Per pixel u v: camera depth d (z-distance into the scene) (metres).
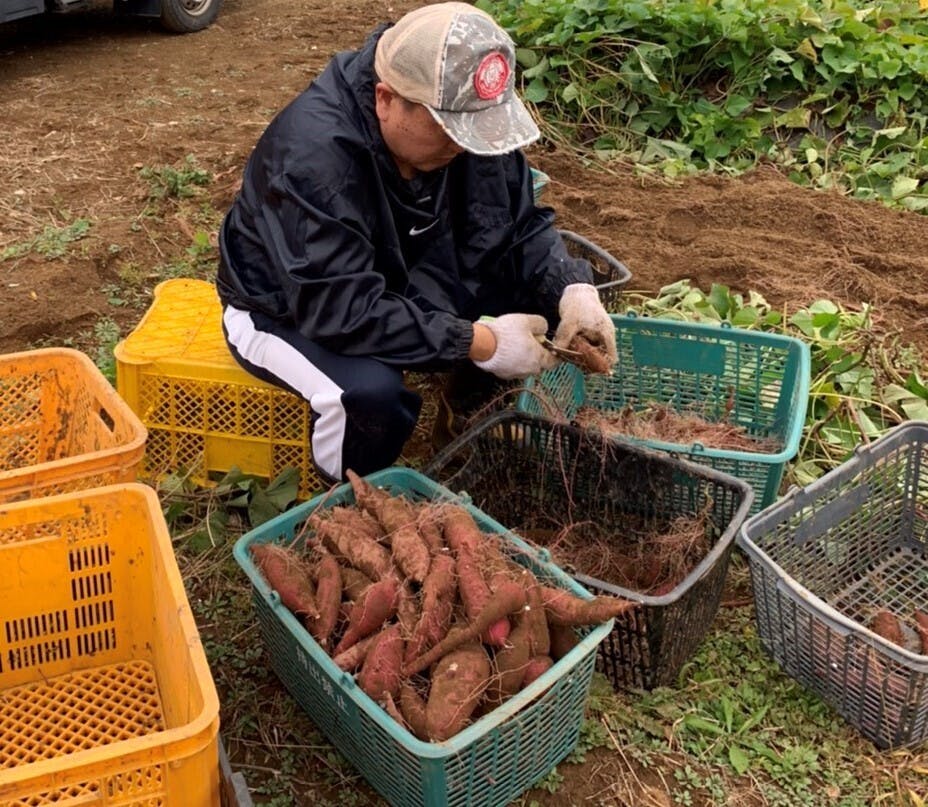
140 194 4.75
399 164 2.60
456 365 2.68
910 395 3.50
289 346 2.67
